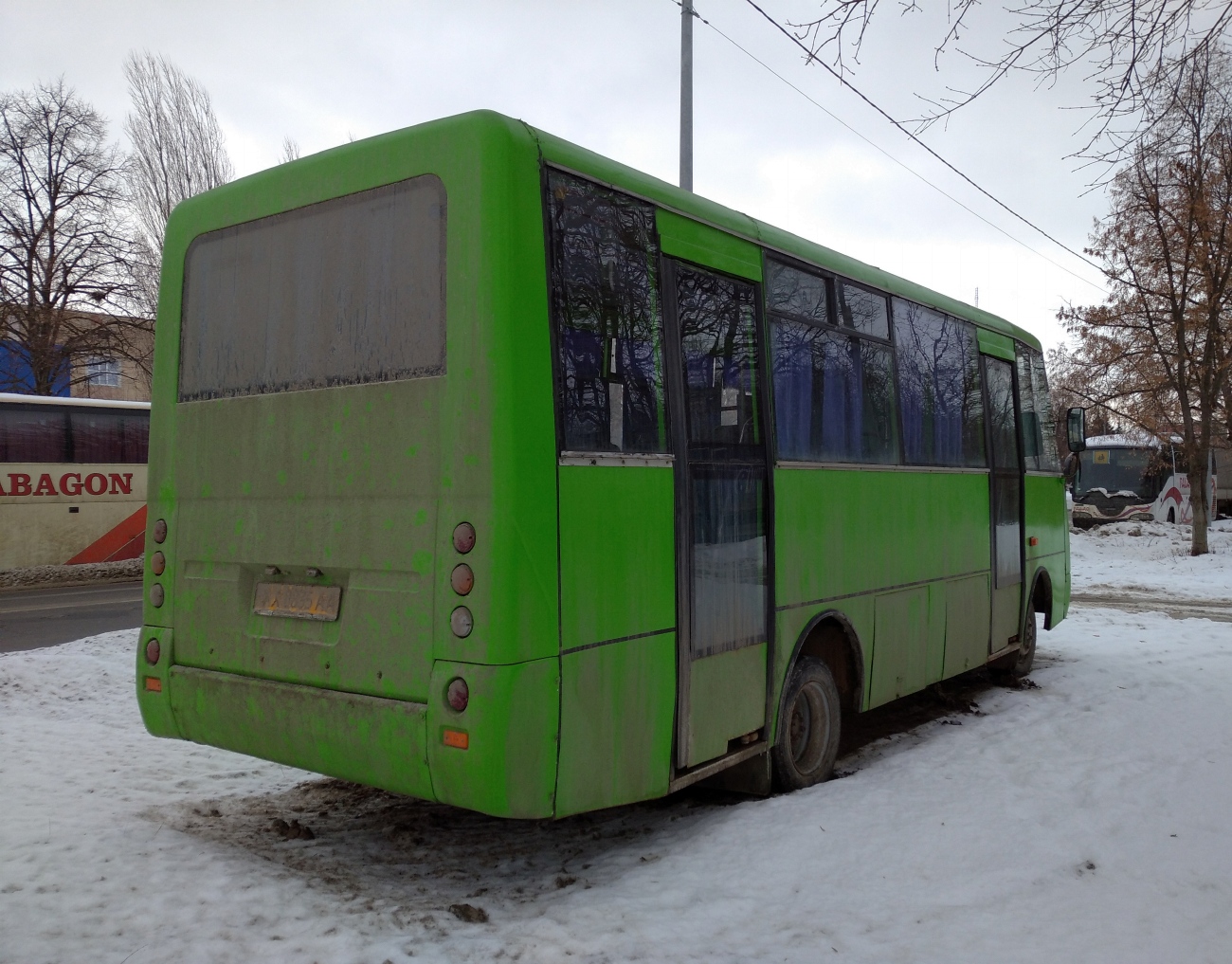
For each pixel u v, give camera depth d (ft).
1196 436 79.66
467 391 12.74
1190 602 51.06
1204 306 70.33
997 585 28.09
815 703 19.54
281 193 15.20
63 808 16.89
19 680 28.09
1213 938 12.23
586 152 14.33
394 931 12.36
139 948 11.72
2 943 11.69
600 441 13.85
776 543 17.81
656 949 11.90
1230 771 19.39
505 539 12.41
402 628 13.14
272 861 14.93
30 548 58.39
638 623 14.29
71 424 60.54
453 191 13.17
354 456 13.83
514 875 14.74
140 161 85.51
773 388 18.13
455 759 12.39
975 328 27.66
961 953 11.86
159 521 16.25
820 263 19.99
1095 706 25.91
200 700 15.33
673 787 14.98
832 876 14.14
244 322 15.48
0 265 87.51
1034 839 15.56
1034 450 31.81
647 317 15.05
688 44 48.57
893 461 22.48
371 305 13.93
